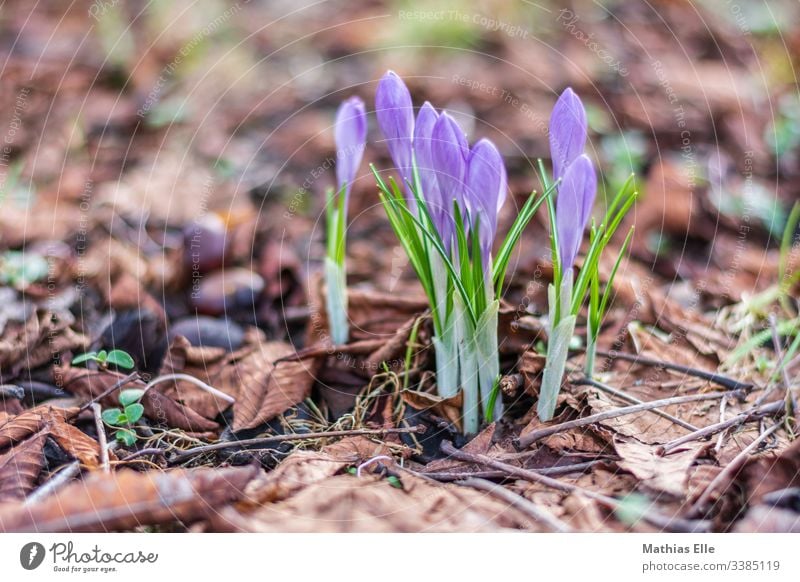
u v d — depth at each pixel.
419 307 0.45
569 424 0.37
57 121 0.61
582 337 0.44
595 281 0.39
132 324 0.44
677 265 0.50
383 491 0.36
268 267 0.49
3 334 0.43
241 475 0.36
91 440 0.38
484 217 0.35
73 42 0.70
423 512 0.36
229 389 0.41
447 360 0.38
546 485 0.36
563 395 0.40
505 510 0.36
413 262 0.38
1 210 0.51
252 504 0.36
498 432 0.38
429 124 0.35
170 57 0.68
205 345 0.44
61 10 0.74
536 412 0.39
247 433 0.40
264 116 0.62
